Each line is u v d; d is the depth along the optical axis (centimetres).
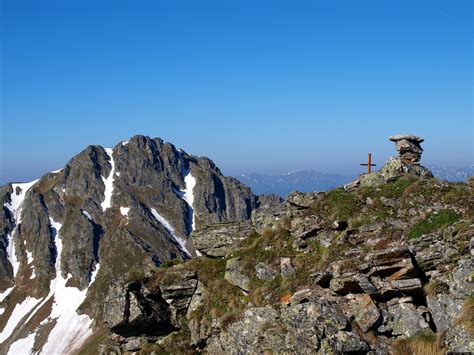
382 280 2675
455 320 2425
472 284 2442
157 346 3338
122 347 3478
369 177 3469
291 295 2977
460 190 3067
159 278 3594
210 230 3844
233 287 3350
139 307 3369
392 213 3112
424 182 3222
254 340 2748
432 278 2691
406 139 3588
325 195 3466
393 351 2475
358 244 2998
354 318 2611
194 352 3238
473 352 2238
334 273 2795
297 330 2544
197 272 3603
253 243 3534
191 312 3419
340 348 2434
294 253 3238
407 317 2562
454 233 2730
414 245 2802
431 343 2427
